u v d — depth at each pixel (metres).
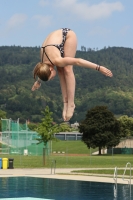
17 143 94.12
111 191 29.77
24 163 64.19
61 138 194.00
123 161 76.62
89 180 37.88
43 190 30.17
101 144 125.69
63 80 9.84
